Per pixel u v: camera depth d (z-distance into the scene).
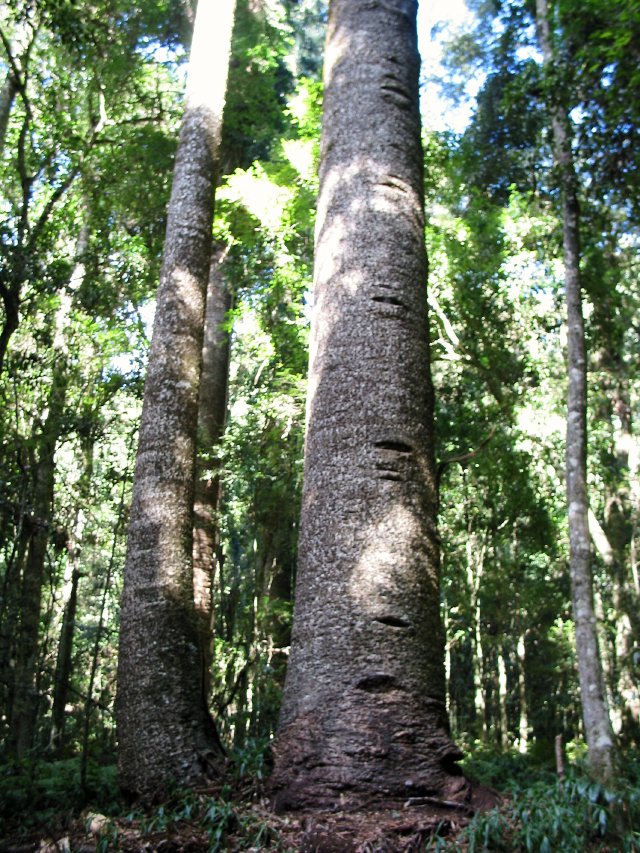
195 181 9.30
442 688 5.92
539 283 15.16
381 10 8.02
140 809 6.16
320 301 7.11
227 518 17.16
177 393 8.26
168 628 7.18
